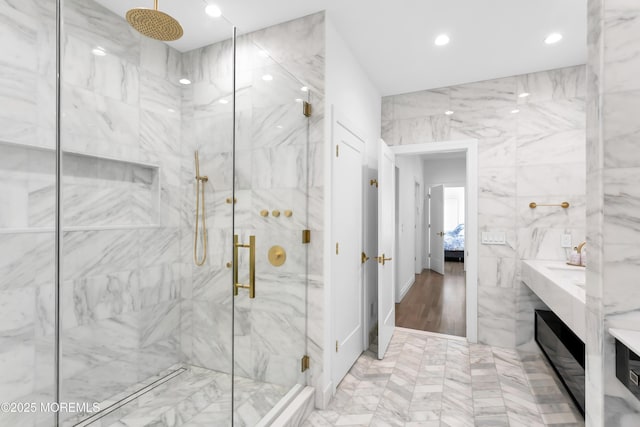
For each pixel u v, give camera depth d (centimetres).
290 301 203
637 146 109
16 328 119
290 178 203
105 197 129
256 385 180
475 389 229
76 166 123
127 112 135
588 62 122
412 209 587
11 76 119
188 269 152
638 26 109
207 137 159
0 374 119
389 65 284
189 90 154
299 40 217
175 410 145
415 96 341
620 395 110
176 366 147
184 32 151
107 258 130
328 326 216
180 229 150
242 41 174
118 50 133
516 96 301
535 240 293
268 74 188
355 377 247
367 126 304
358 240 278
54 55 120
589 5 121
